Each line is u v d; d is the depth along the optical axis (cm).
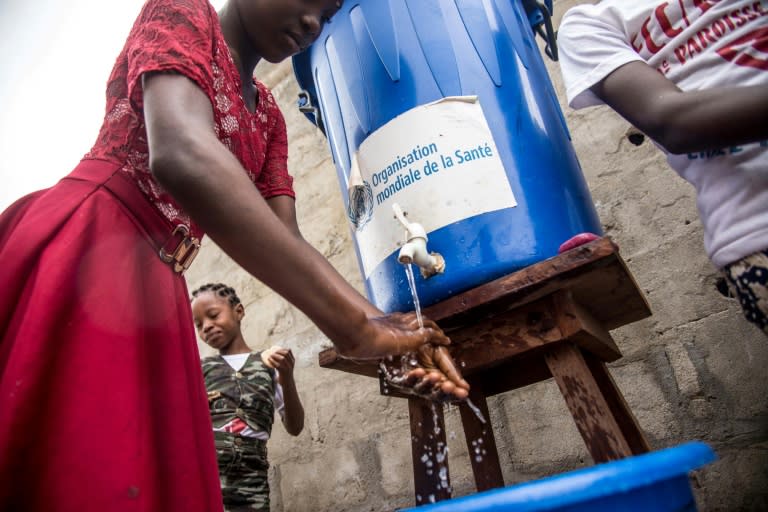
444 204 92
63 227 57
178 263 67
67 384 51
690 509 52
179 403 59
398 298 95
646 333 140
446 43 100
